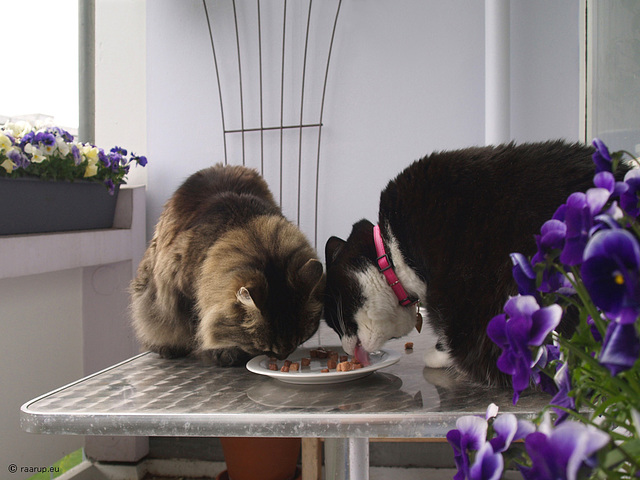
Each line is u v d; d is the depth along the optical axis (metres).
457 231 1.12
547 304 0.46
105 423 0.91
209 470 2.31
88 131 2.36
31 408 0.97
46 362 1.99
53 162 1.76
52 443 2.01
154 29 2.29
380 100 2.14
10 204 1.61
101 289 2.18
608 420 0.42
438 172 1.21
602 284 0.34
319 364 1.36
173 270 1.46
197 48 2.27
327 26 2.15
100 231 1.96
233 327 1.33
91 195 1.97
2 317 1.77
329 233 2.21
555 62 1.99
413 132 2.12
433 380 1.14
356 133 2.16
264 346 1.35
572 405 0.45
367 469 0.95
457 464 0.45
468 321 1.09
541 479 0.34
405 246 1.26
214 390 1.12
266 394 1.08
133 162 2.34
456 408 0.92
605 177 0.44
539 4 1.99
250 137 2.25
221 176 1.81
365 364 1.29
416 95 2.11
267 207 1.65
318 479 1.89
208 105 2.27
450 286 1.11
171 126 2.30
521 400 0.95
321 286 1.48
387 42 2.12
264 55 2.21
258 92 2.23
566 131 2.00
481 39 2.05
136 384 1.18
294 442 1.94
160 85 2.30
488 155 1.18
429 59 2.09
